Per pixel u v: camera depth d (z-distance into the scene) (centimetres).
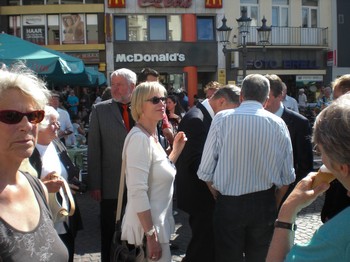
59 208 257
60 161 342
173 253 498
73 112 1669
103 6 2130
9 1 2161
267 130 306
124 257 282
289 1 2314
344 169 146
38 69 754
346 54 2394
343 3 2375
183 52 2198
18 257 162
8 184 179
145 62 2180
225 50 1384
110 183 400
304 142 414
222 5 2209
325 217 269
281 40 2297
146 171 277
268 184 310
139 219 276
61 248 184
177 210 677
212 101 394
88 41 2159
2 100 177
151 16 2183
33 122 183
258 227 312
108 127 398
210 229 388
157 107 290
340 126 143
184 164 388
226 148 311
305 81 2356
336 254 140
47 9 2123
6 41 825
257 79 319
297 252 152
